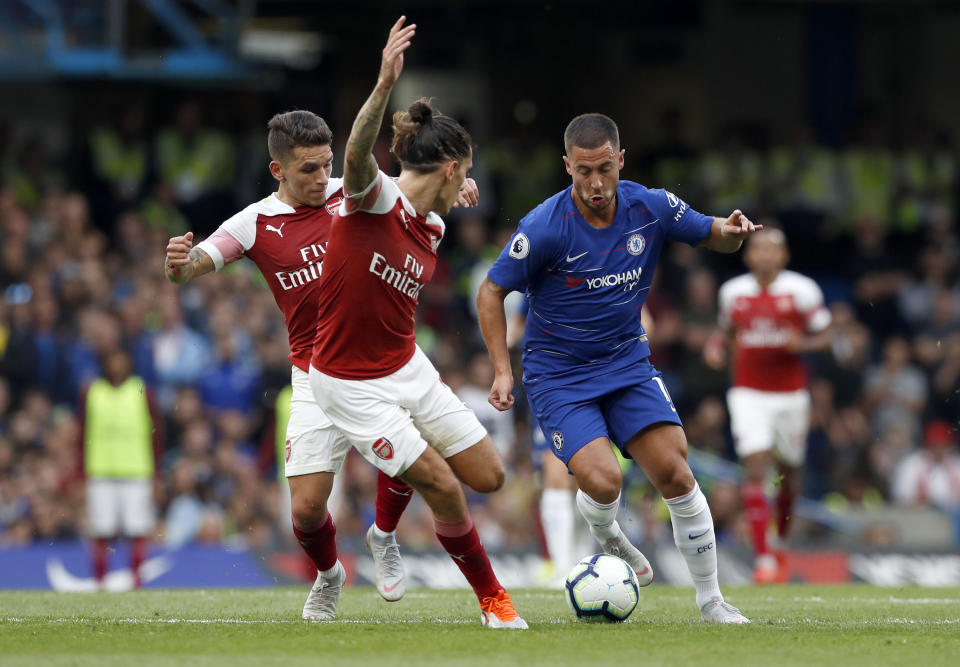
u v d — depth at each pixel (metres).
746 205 67.06
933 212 68.56
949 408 59.69
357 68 70.88
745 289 38.28
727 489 49.00
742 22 72.31
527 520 47.97
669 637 18.95
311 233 21.70
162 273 58.56
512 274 21.34
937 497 54.62
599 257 21.41
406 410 20.02
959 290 65.38
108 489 41.88
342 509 47.62
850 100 71.31
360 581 39.59
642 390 21.56
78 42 62.66
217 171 65.31
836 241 67.81
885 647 18.05
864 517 50.06
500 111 71.75
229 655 16.97
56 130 67.62
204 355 54.31
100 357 48.88
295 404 21.53
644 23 71.00
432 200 19.88
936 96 72.69
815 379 58.03
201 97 68.81
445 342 58.34
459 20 70.06
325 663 16.25
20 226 58.97
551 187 68.44
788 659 16.80
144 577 41.75
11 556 41.59
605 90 72.31
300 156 21.30
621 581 21.41
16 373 52.75
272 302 56.84
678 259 61.53
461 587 37.97
